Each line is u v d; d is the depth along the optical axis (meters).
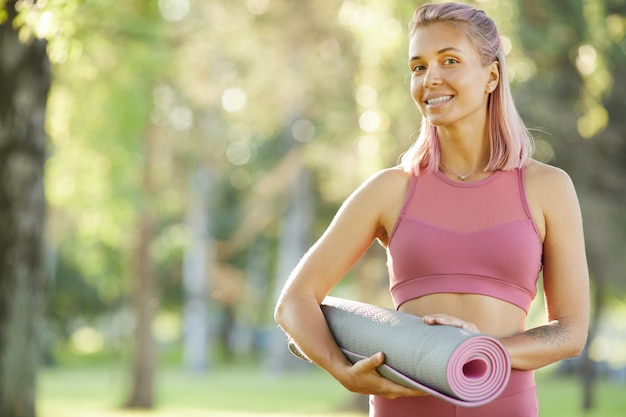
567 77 13.41
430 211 2.69
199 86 18.42
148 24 13.22
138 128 14.81
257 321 37.88
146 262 21.39
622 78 14.40
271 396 23.75
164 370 37.06
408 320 2.49
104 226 19.23
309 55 15.80
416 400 2.63
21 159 8.71
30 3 6.34
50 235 22.08
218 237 34.72
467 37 2.63
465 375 2.36
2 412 8.84
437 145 2.75
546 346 2.54
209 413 16.81
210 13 16.58
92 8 11.88
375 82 11.71
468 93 2.62
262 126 21.45
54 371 36.22
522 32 11.12
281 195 25.59
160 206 21.02
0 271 8.78
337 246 2.74
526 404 2.61
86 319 41.72
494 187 2.68
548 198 2.67
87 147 15.39
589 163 15.75
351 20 13.24
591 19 11.80
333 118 17.53
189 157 21.95
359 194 2.78
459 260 2.63
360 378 2.51
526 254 2.62
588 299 2.68
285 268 28.25
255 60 17.03
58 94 14.02
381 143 12.15
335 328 2.67
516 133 2.70
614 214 16.00
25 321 8.89
